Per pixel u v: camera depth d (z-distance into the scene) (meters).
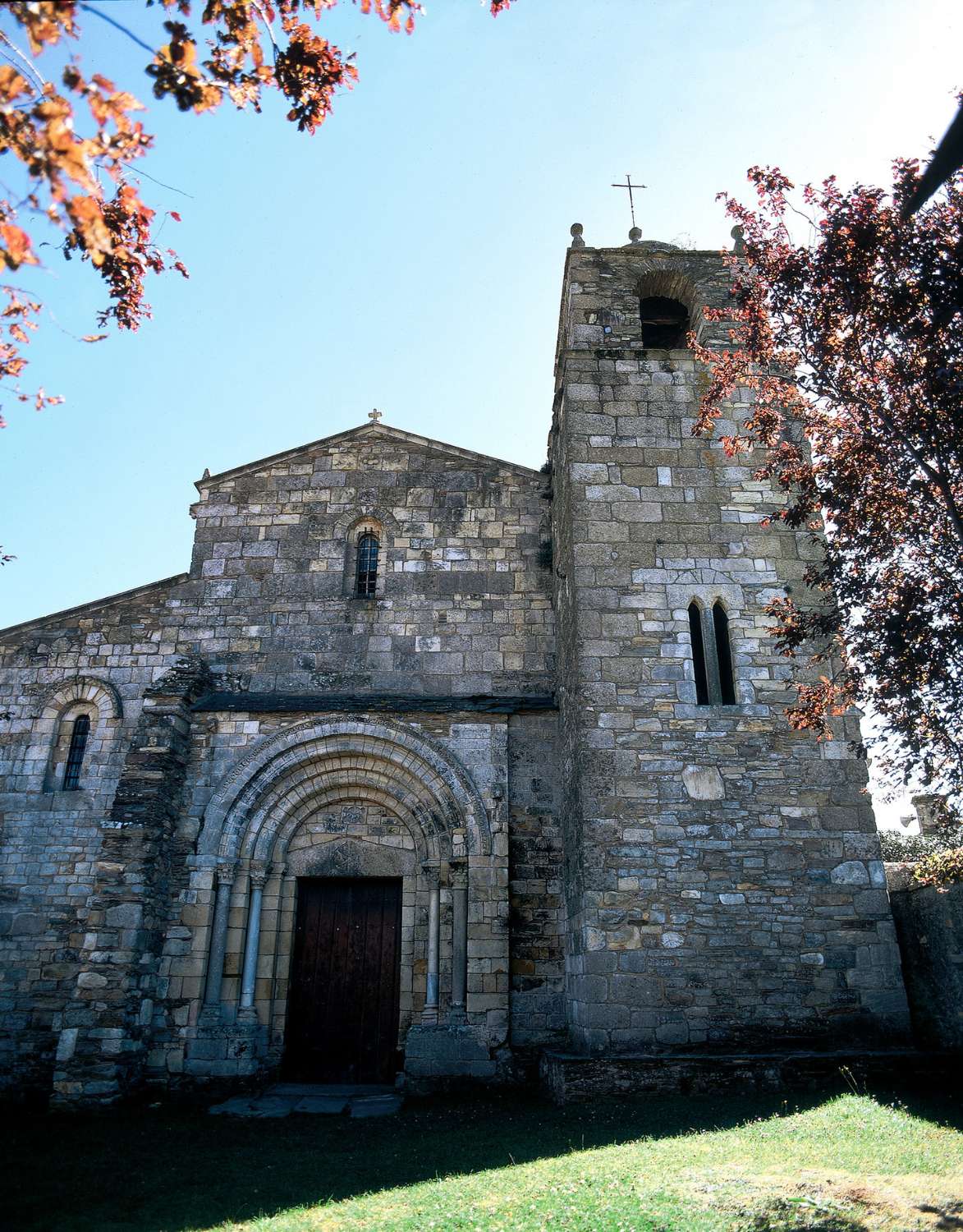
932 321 7.94
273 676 15.42
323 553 16.17
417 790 14.48
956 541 8.29
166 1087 12.75
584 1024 11.55
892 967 11.55
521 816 14.16
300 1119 11.39
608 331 14.87
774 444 10.34
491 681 15.30
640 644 12.88
